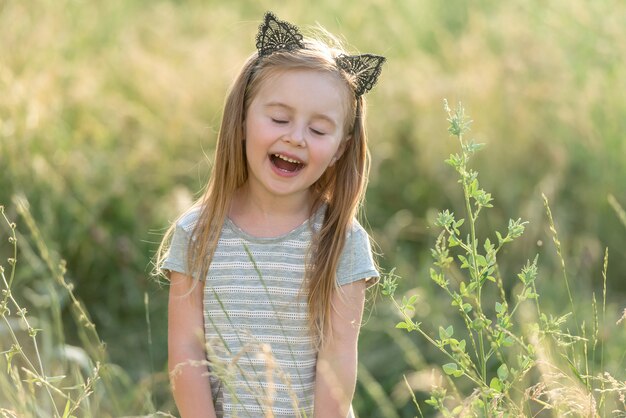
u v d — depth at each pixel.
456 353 3.31
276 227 3.31
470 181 3.18
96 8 9.83
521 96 8.10
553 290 6.57
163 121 7.98
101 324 6.60
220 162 3.35
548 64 8.48
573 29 8.98
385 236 7.12
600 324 6.18
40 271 6.09
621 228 7.36
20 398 3.34
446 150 7.79
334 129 3.24
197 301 3.35
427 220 7.29
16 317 5.73
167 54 9.27
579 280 6.84
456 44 9.16
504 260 7.02
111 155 7.54
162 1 11.23
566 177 7.72
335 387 3.07
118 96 8.20
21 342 5.43
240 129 3.32
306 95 3.19
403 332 6.24
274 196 3.30
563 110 7.90
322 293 3.24
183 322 3.34
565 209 7.43
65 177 7.18
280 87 3.20
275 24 3.60
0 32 8.34
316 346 3.29
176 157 7.76
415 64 8.79
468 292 3.21
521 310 5.86
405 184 7.77
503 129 7.87
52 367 4.87
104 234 6.83
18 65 8.15
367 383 5.13
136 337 6.46
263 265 3.28
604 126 8.09
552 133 7.89
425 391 5.73
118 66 8.69
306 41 3.35
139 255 6.87
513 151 7.79
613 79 8.42
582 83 8.41
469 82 8.16
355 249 3.31
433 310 6.33
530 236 7.04
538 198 7.27
